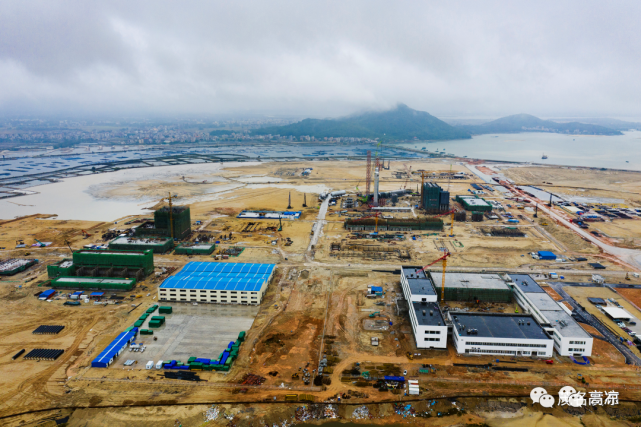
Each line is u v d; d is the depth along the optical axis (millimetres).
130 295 151875
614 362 110625
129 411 92375
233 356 110812
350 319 133250
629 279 166500
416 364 109375
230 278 153750
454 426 90688
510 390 99438
